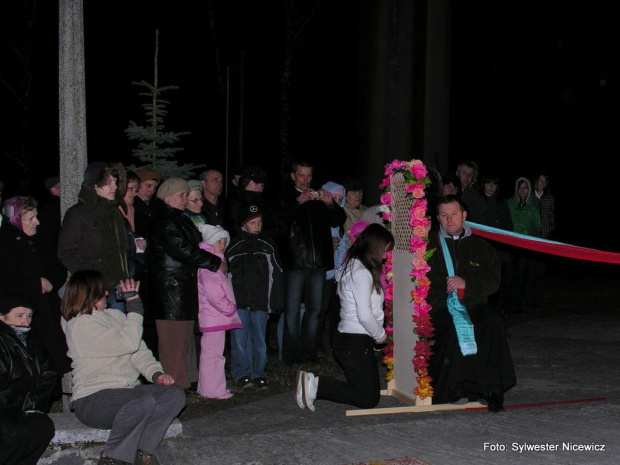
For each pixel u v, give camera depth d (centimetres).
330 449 552
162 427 534
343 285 634
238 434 593
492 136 3491
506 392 721
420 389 650
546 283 1612
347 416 641
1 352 491
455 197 671
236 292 741
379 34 1312
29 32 2216
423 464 517
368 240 629
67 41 636
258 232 757
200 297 695
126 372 550
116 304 654
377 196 1333
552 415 633
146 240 692
